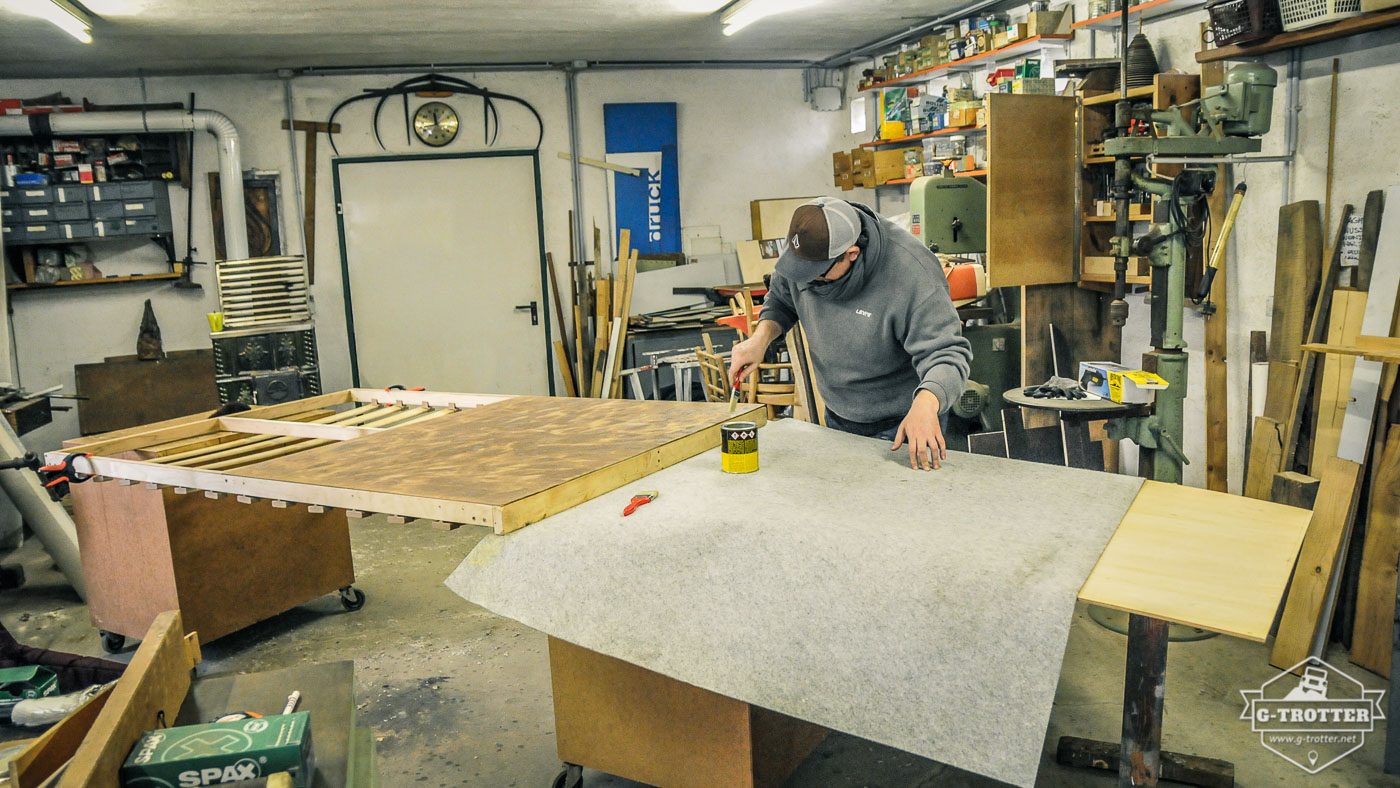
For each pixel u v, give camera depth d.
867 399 2.54
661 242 6.84
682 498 1.83
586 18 5.00
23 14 4.15
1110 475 1.93
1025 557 1.48
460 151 6.43
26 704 2.18
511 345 6.74
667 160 6.73
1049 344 3.84
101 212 5.54
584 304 6.58
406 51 5.68
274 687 1.41
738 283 7.03
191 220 5.95
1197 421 4.02
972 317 4.15
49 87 5.75
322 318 6.36
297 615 3.44
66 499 4.29
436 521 1.73
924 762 2.29
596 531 1.67
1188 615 1.27
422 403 3.06
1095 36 4.33
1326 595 2.62
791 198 6.89
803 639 1.42
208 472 2.07
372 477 1.88
